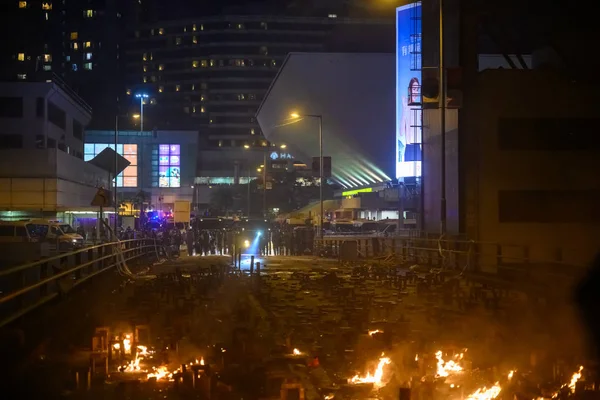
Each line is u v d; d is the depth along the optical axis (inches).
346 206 4001.0
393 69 3639.3
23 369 375.2
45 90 3122.5
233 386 355.6
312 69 3622.0
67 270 689.6
